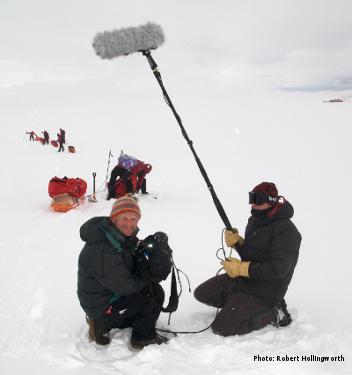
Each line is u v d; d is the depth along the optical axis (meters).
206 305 3.80
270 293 3.22
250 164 14.72
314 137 22.94
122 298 2.98
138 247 3.03
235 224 7.01
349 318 3.55
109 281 2.83
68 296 4.00
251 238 3.26
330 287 4.33
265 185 3.14
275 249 3.12
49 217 7.29
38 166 14.71
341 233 6.41
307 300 3.99
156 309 3.02
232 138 24.38
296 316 3.44
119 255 2.85
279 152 17.75
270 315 3.24
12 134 29.03
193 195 9.51
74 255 5.28
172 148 20.81
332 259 5.23
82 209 7.84
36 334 3.22
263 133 26.48
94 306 2.95
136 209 2.86
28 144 22.84
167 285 4.31
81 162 16.14
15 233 6.30
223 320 3.15
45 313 3.61
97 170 14.16
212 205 8.35
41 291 4.12
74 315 3.57
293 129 28.59
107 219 2.91
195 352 2.88
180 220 7.12
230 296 3.30
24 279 4.46
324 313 3.67
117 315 2.97
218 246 5.73
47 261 5.05
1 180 11.55
